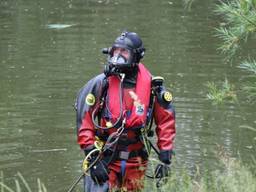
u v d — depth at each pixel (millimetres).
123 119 12227
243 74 25391
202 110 21234
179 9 41250
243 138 18609
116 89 12336
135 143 12430
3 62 27859
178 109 21312
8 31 34594
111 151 12375
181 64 27172
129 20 37531
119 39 12383
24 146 18016
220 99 12805
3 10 41281
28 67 26969
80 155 17406
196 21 37125
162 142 12461
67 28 35094
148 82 12430
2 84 24359
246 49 29734
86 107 12336
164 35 33312
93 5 42844
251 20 11445
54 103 22016
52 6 42688
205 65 27062
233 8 11609
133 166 12430
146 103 12336
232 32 12008
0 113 20969
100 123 12492
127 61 12250
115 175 12469
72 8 41781
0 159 17000
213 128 19500
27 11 40906
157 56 28688
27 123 20016
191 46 30656
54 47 30609
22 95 22938
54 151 17703
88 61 27797
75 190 15031
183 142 18297
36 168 16375
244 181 10359
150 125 12625
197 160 16734
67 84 24359
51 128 19609
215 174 11695
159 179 12438
